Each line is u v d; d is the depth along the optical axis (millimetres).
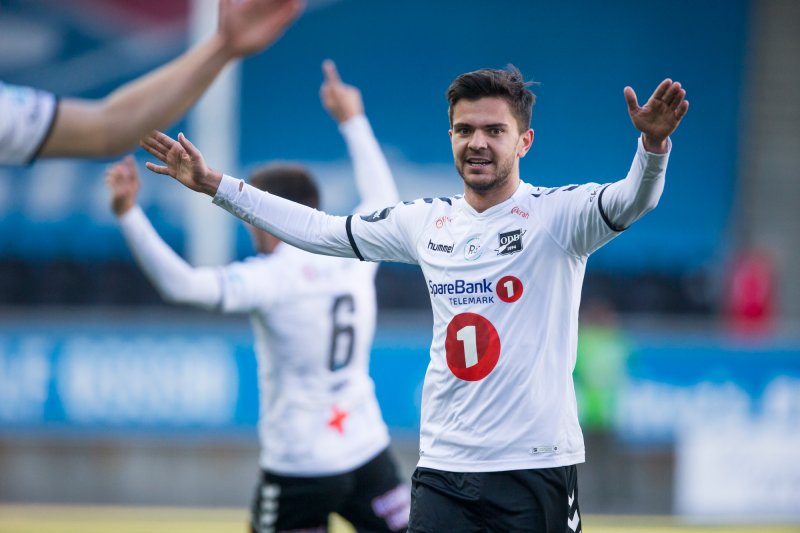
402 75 55875
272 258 18922
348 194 54844
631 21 56625
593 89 56219
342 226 14516
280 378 18859
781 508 39188
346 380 19078
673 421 39812
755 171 56156
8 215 51094
